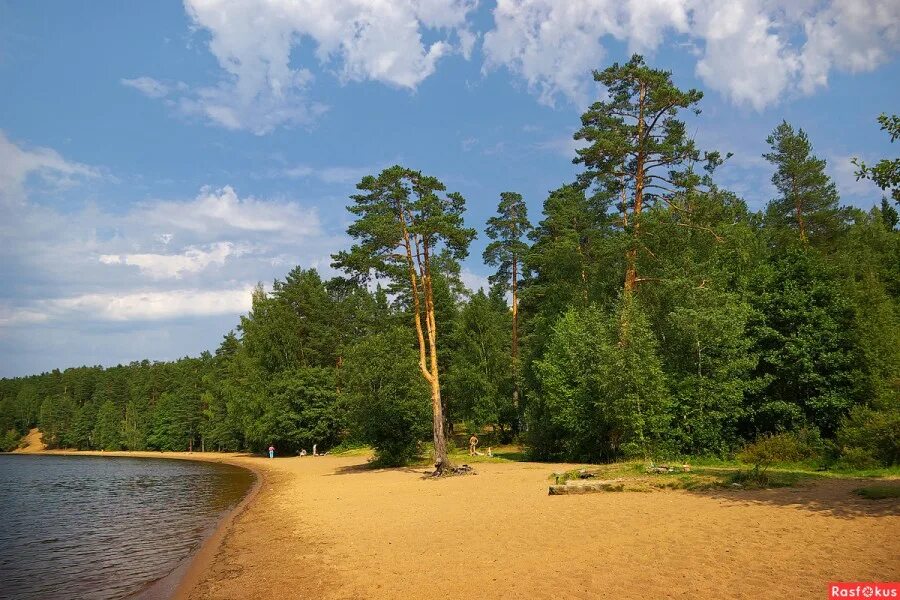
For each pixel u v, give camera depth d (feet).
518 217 149.07
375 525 47.93
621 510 43.88
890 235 132.26
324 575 32.86
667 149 89.97
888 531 31.27
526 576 27.99
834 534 31.45
